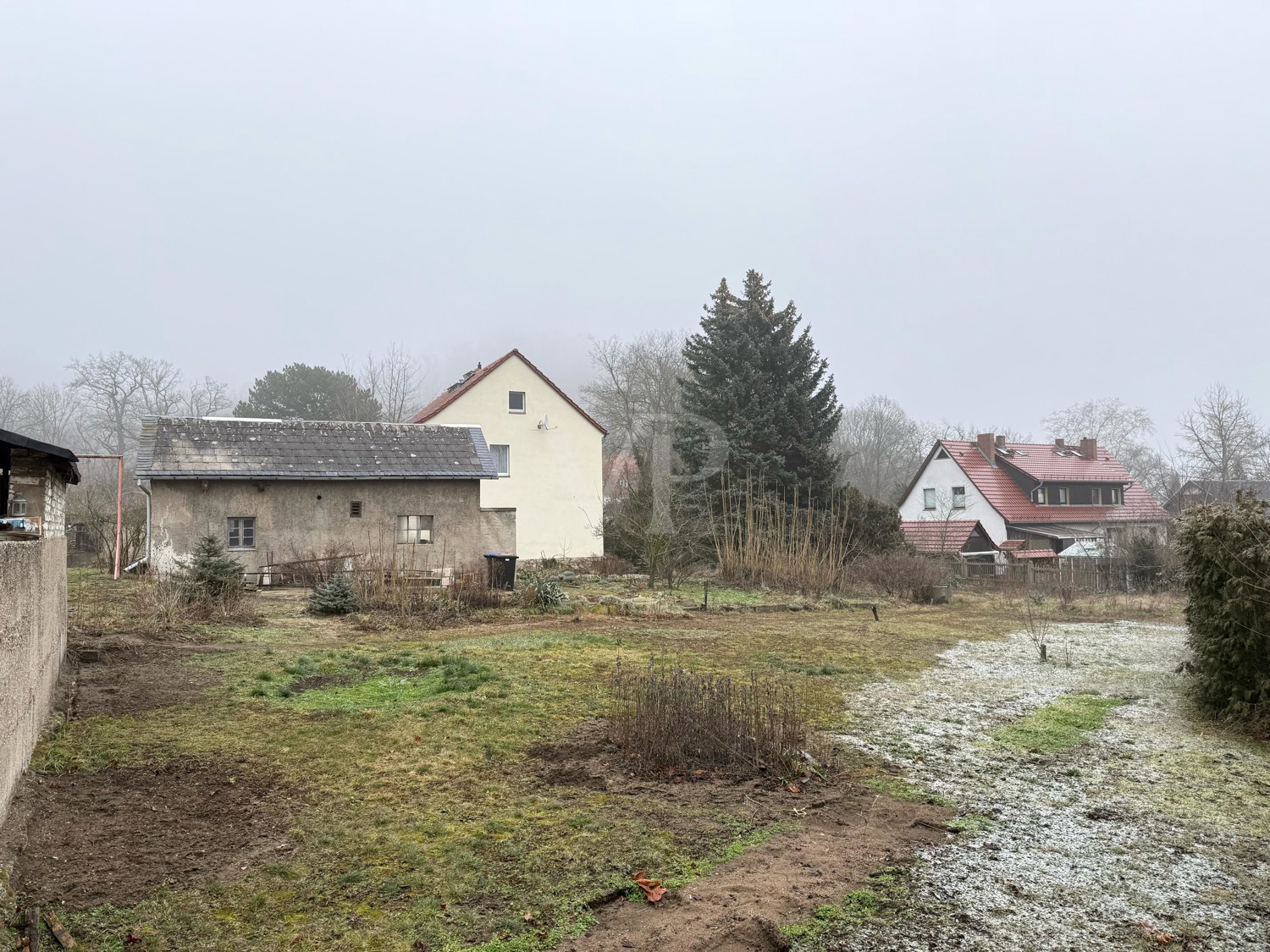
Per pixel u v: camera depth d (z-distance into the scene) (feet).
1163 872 15.10
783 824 16.79
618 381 129.39
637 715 21.77
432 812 16.79
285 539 61.52
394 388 153.17
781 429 91.86
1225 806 18.60
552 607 49.83
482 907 13.00
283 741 21.16
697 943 12.17
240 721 22.85
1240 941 12.69
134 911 12.49
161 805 16.72
